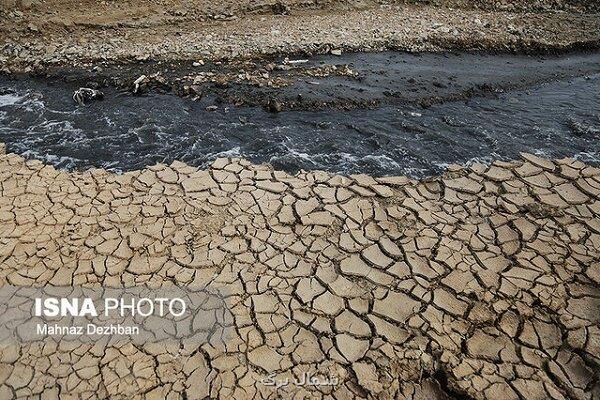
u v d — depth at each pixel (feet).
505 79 26.04
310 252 14.61
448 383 11.23
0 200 16.29
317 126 21.43
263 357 11.74
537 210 16.26
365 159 19.27
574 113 23.13
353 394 11.02
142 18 29.68
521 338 12.16
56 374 11.24
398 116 22.30
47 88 24.08
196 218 15.76
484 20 32.24
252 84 24.11
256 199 16.66
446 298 13.20
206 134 20.68
